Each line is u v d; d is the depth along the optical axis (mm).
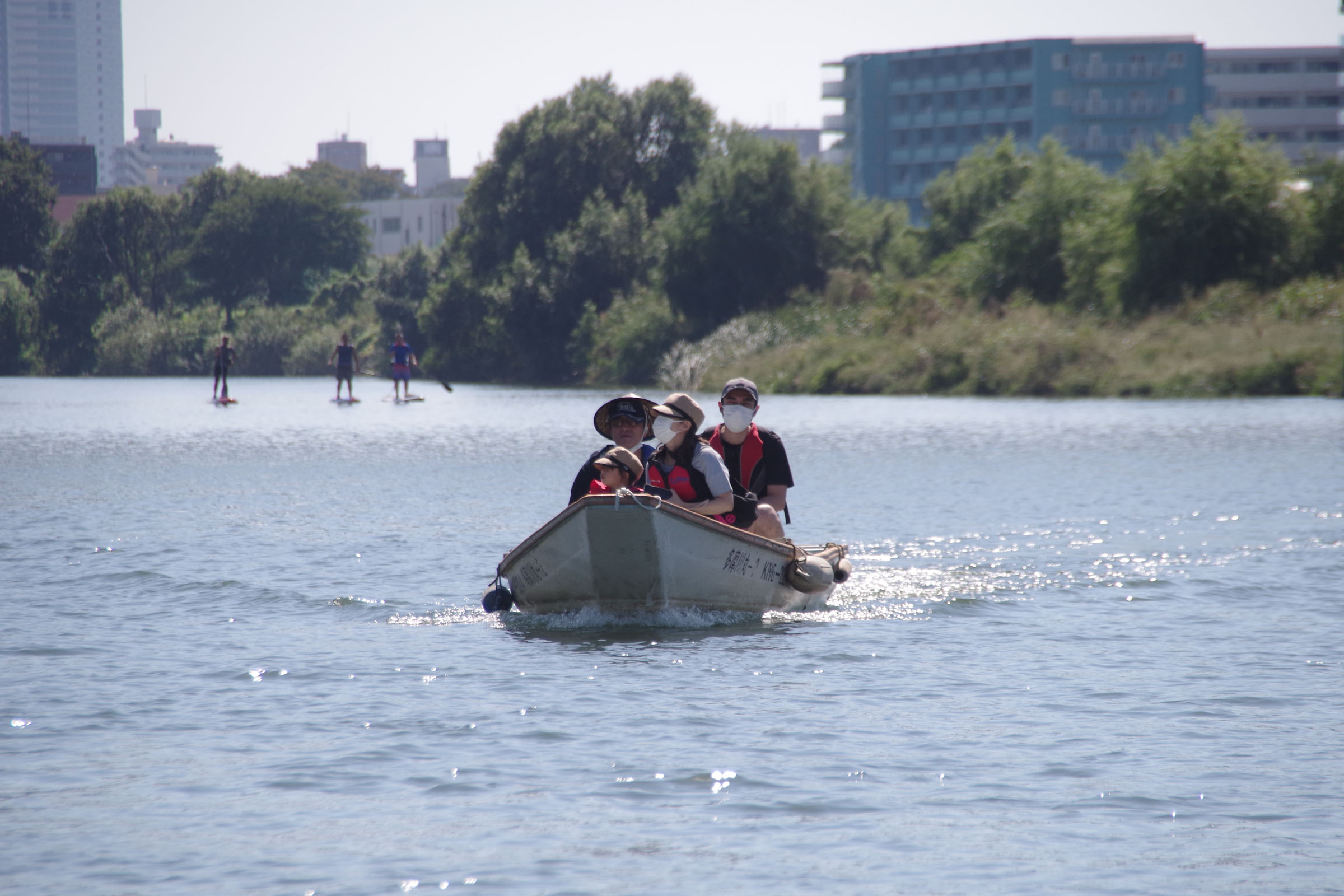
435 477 64688
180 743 21312
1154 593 35062
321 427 102625
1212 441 78812
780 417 106875
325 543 43938
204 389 198375
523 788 19172
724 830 17531
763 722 22547
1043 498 53906
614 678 25953
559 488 59812
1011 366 136000
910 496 55031
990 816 18047
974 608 33562
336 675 26109
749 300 195000
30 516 50312
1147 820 17859
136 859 16594
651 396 154375
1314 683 25156
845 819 17938
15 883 15914
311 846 17016
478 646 29094
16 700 23891
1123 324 144500
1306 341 125375
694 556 31484
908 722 22547
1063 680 25594
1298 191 151000
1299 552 40906
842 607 33969
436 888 15742
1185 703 23703
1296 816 18000
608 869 16266
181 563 39969
